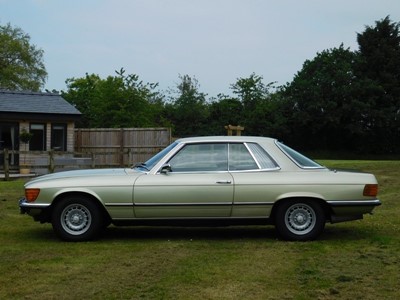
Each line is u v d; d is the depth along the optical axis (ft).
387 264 20.85
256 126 178.09
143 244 24.98
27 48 165.89
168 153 25.77
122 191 24.99
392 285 17.93
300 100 183.21
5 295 16.76
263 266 20.54
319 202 25.45
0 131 75.20
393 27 187.32
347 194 25.18
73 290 17.29
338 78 179.93
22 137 75.25
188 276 18.97
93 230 25.46
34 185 25.29
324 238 26.53
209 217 25.23
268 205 25.18
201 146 25.90
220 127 167.84
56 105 80.64
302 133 188.96
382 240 25.66
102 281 18.37
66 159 67.15
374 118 180.55
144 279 18.61
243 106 180.24
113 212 25.13
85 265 20.66
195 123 166.09
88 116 125.29
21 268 20.13
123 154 74.74
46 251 23.25
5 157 58.95
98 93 110.42
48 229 29.12
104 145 82.38
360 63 185.06
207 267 20.34
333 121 178.60
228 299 16.37
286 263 21.08
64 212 25.43
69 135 80.28
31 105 78.02
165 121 129.18
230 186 25.03
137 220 25.26
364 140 185.57
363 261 21.40
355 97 180.55
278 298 16.49
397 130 185.16
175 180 25.05
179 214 25.12
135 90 104.17
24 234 27.61
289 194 25.11
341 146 190.49
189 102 164.55
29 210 25.25
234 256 22.30
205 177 25.14
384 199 42.01
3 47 161.58
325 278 18.81
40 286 17.75
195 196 24.95
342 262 21.25
